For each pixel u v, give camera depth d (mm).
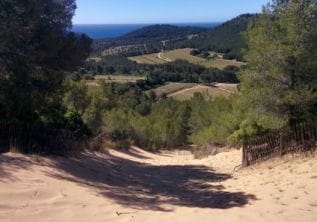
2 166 9016
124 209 7773
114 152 23500
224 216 7383
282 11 13109
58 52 14531
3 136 12086
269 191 9773
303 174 10547
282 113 13070
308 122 12367
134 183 12375
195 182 13812
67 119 19438
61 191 8305
